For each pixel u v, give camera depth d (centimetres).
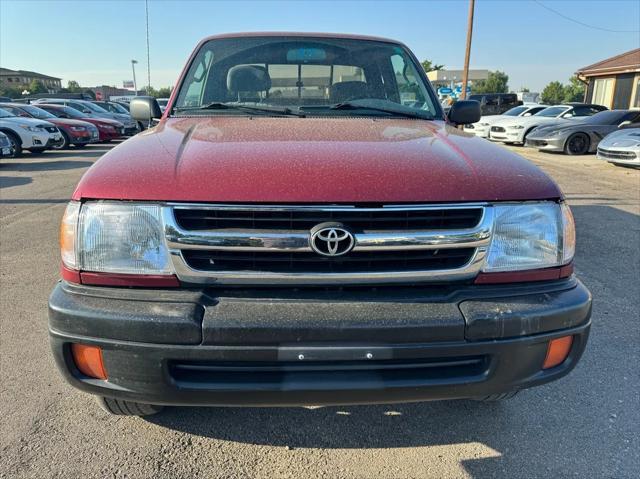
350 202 169
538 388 268
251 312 166
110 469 205
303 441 226
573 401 256
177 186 172
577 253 493
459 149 209
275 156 188
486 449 221
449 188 177
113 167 186
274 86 300
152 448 219
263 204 168
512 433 232
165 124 257
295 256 172
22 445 218
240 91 296
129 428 231
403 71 316
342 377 169
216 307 168
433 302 173
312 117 274
